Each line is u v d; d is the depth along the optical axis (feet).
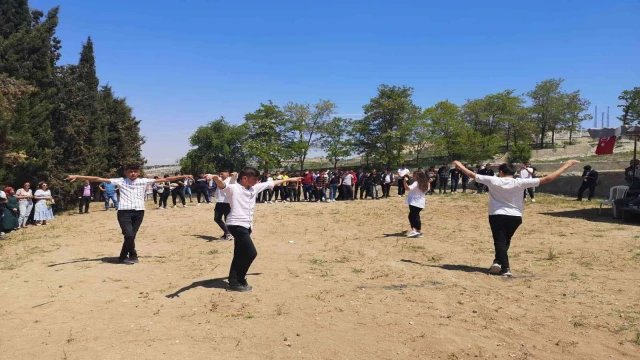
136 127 124.16
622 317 16.85
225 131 171.42
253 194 21.59
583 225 40.60
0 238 45.68
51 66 79.87
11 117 61.31
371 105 164.25
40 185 58.29
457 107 176.24
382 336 15.42
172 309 18.69
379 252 31.32
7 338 15.89
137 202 28.73
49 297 21.04
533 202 63.93
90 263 28.91
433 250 31.71
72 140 83.20
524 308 18.19
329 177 82.84
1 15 83.61
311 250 32.63
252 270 25.96
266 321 17.02
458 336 15.35
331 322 16.84
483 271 24.85
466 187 95.71
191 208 70.69
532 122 187.73
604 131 45.47
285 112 179.93
